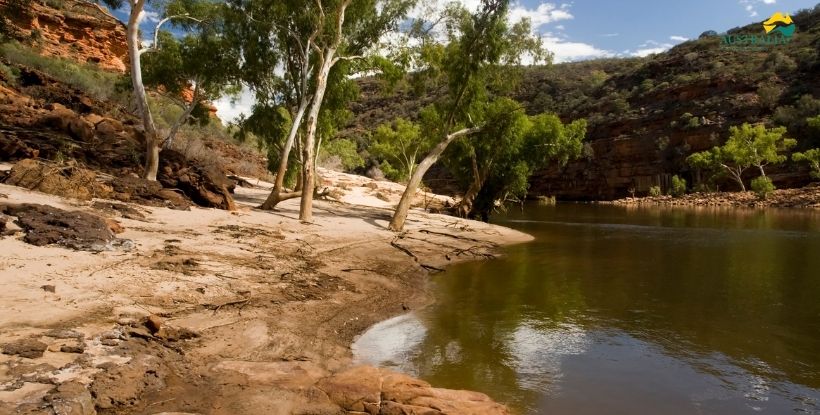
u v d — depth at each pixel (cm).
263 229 1349
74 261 759
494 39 2016
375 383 506
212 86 2300
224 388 473
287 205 2092
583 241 2005
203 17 1984
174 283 756
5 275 647
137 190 1438
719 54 7550
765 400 532
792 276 1211
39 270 689
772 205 4441
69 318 558
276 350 605
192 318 645
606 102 7738
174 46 2247
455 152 2811
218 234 1182
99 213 1119
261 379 504
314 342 659
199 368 512
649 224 2809
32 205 945
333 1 1744
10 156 1479
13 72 2544
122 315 596
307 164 1619
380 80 2162
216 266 900
